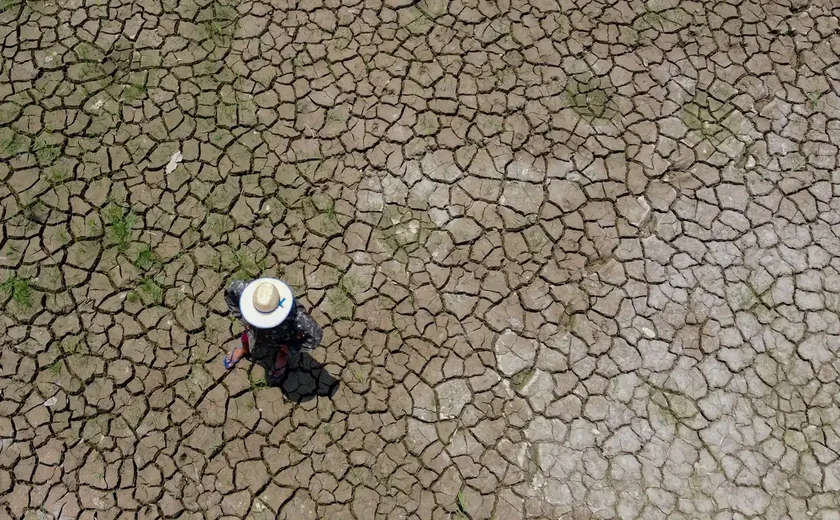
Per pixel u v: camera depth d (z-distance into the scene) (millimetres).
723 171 6152
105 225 5578
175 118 6004
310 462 5008
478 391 5301
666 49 6652
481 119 6223
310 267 5578
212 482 4910
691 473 5117
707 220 5957
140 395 5098
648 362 5445
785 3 6906
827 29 6820
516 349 5441
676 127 6320
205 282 5457
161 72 6180
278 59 6320
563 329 5527
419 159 6031
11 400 5008
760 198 6059
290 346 4676
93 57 6191
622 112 6352
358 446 5070
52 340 5191
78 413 5008
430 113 6207
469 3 6688
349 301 5488
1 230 5500
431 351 5391
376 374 5289
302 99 6180
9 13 6297
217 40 6348
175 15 6410
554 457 5125
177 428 5031
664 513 5000
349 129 6094
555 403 5289
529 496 5012
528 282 5664
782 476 5133
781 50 6707
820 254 5867
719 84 6523
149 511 4812
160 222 5633
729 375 5422
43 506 4770
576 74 6484
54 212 5594
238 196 5766
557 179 6051
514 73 6441
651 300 5645
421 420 5184
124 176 5766
